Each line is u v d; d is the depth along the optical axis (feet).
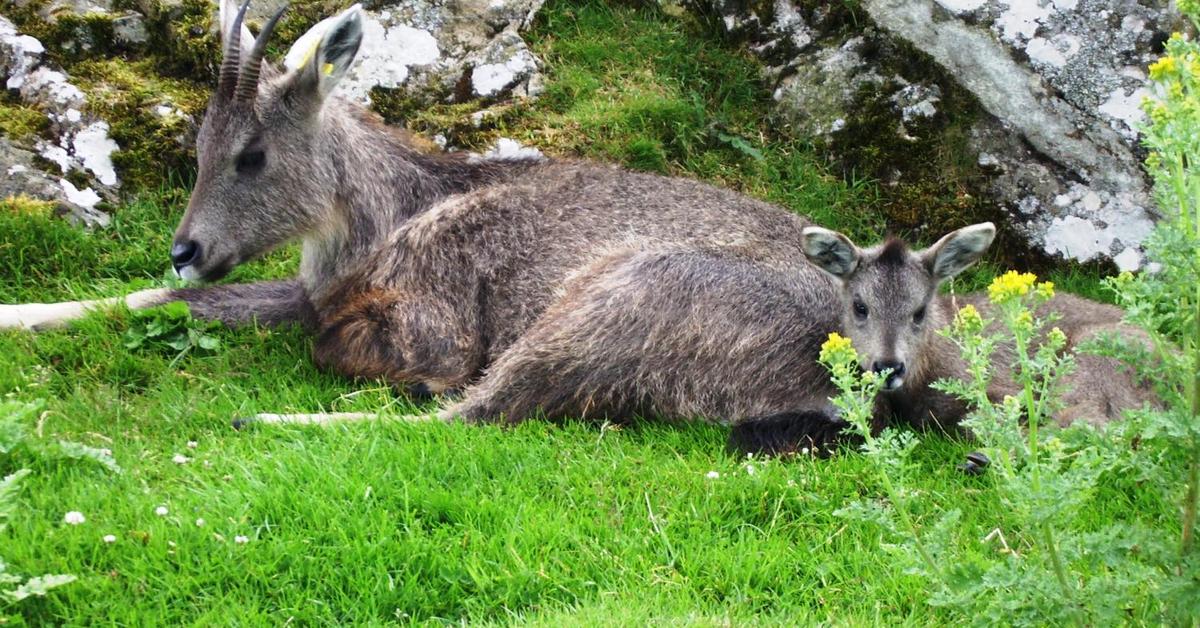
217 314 28.76
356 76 34.88
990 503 22.66
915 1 35.86
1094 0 34.83
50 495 20.62
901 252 26.68
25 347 26.73
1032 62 34.99
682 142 34.83
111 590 18.74
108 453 22.13
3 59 33.37
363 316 27.43
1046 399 17.57
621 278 26.16
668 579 20.10
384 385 27.04
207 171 27.73
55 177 31.35
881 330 25.75
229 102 27.63
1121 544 17.02
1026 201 34.47
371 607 18.99
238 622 18.38
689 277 26.16
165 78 34.22
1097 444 17.34
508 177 29.71
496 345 27.76
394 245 28.40
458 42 35.96
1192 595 16.24
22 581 18.57
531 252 27.91
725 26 37.60
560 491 22.39
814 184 34.81
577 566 20.22
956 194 34.71
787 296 26.50
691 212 28.27
